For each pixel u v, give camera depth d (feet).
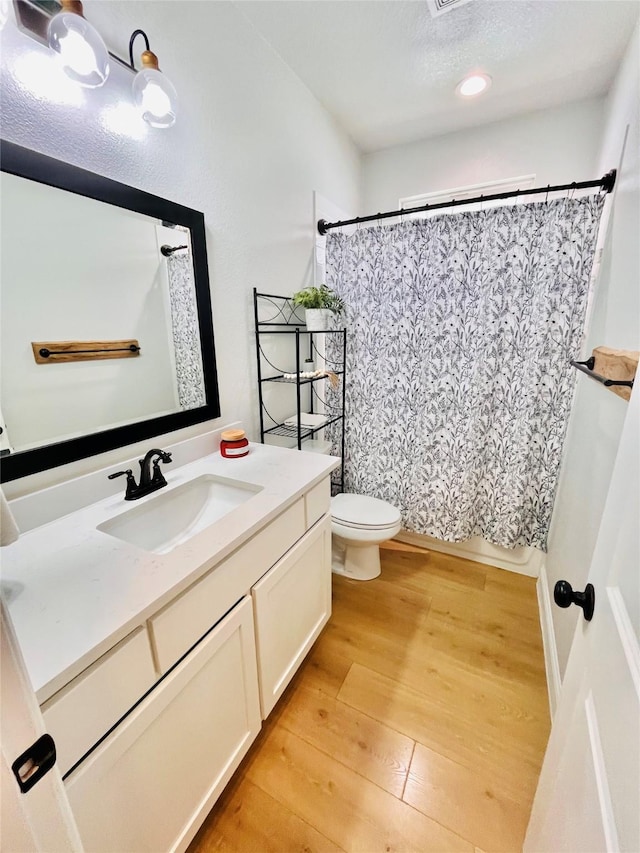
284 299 6.07
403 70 5.66
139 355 3.98
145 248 3.89
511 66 5.56
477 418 6.31
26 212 2.96
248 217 5.16
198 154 4.31
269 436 6.09
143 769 2.40
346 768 3.69
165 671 2.50
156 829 2.58
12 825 1.07
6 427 3.00
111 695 2.14
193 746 2.84
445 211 7.86
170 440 4.42
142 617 2.23
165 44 3.80
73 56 2.63
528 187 7.11
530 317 5.71
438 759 3.77
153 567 2.61
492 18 4.69
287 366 6.38
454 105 6.56
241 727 3.42
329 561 4.91
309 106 6.20
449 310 6.13
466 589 6.34
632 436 1.91
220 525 3.17
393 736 3.99
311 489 4.22
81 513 3.39
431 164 7.80
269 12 4.66
